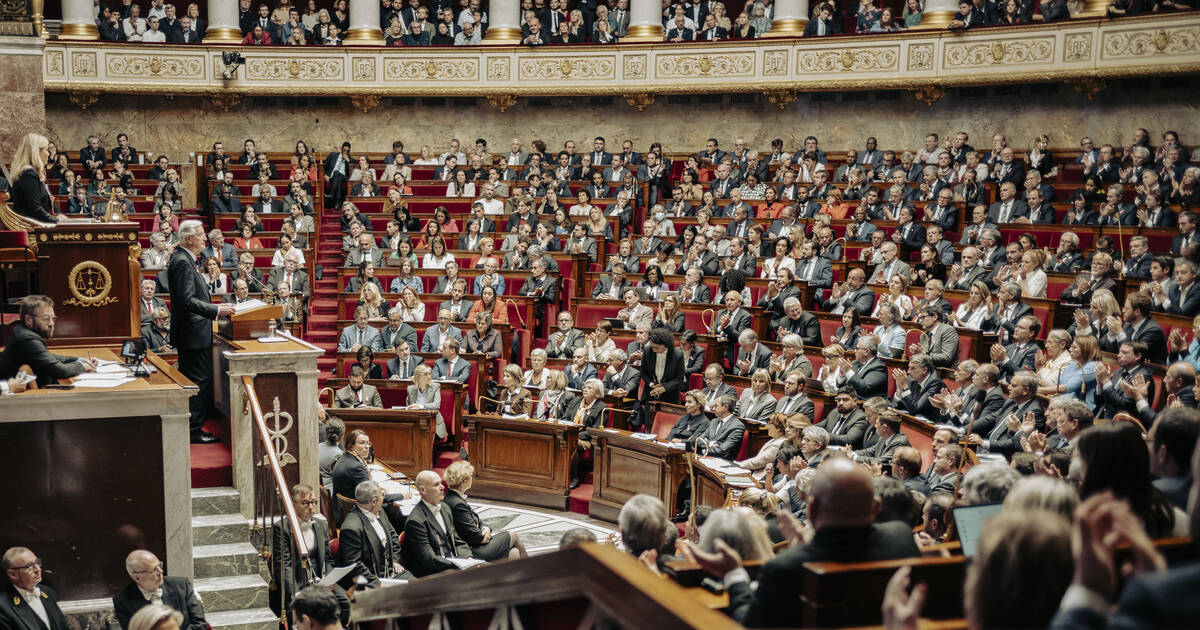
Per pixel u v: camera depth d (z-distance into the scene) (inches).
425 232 628.4
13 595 232.7
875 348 389.4
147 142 850.1
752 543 142.8
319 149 866.8
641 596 84.4
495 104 828.6
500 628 121.1
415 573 301.7
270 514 294.0
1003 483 158.2
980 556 76.4
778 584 103.0
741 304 494.0
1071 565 73.7
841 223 584.4
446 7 839.7
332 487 338.0
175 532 262.5
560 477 442.9
